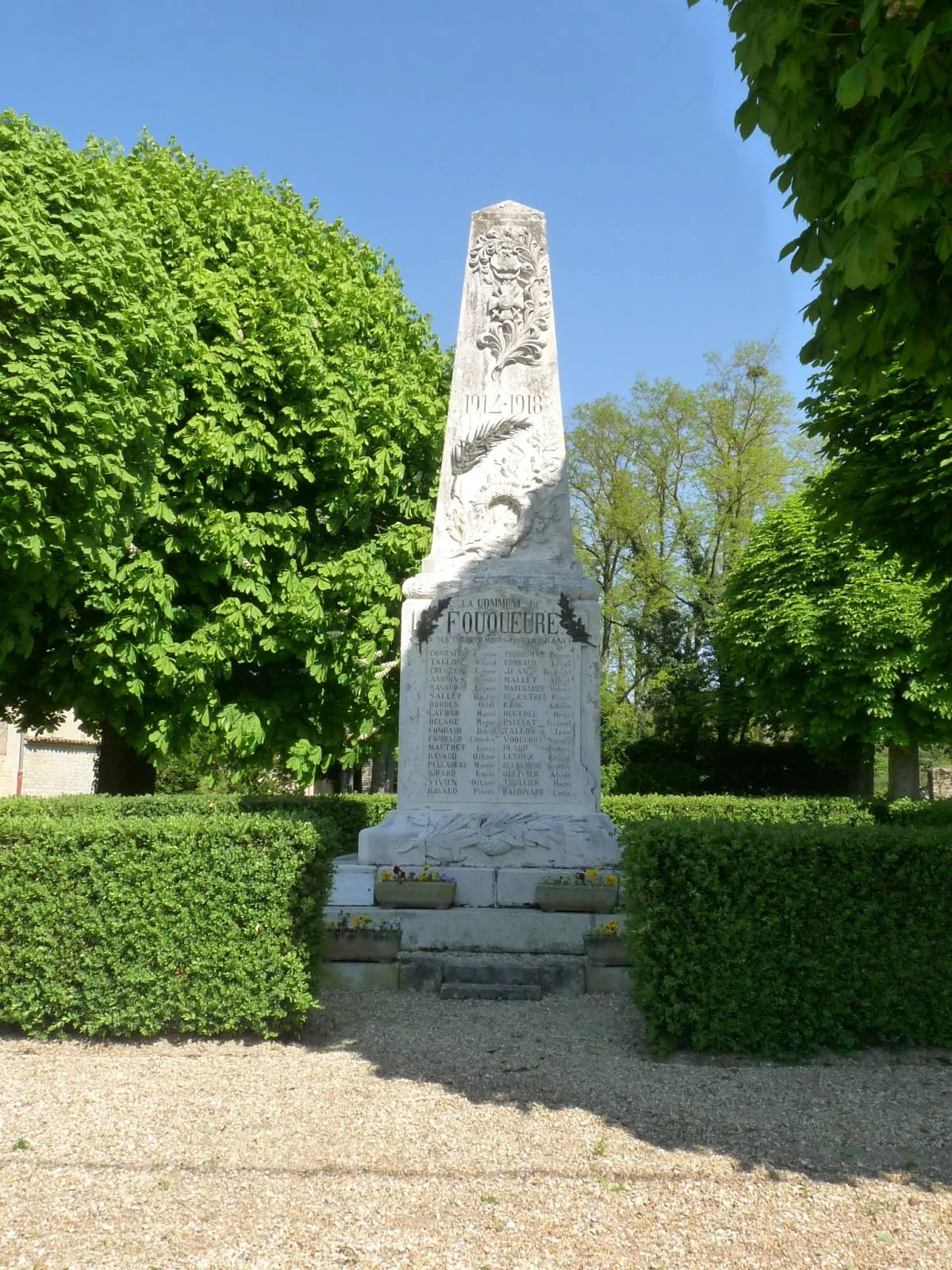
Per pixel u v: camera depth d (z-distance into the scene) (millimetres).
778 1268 3717
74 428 11344
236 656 14570
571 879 8664
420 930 8438
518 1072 5895
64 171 12391
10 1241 3834
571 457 35250
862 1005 6293
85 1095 5496
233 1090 5582
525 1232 3963
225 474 14648
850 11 5273
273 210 17078
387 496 16375
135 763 16625
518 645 9570
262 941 6496
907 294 5191
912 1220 4074
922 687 22109
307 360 15180
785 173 5980
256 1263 3711
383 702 15469
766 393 33875
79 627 14172
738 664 26078
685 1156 4680
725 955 6273
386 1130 4977
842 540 22859
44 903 6551
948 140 4434
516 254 10414
